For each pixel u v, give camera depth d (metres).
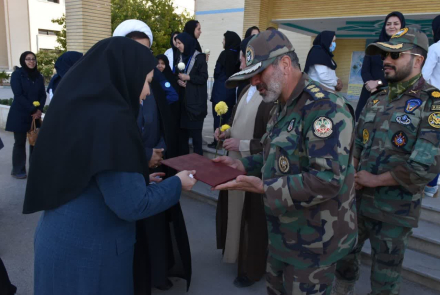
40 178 1.41
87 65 1.43
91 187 1.40
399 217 2.03
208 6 16.38
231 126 2.86
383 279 2.16
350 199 1.63
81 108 1.37
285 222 1.65
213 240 3.53
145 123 2.39
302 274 1.65
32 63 4.96
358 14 7.74
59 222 1.41
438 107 1.84
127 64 1.45
